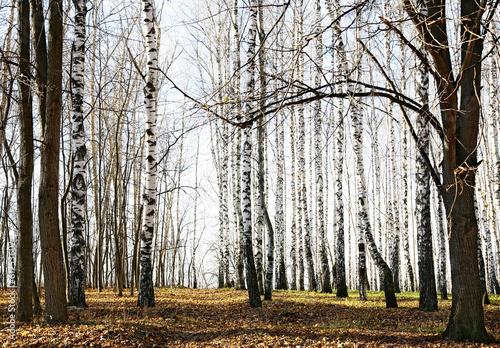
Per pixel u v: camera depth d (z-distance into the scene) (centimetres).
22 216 897
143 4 1206
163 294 1730
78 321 895
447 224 780
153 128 1214
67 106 1438
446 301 1460
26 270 890
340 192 1655
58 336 752
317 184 1845
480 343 719
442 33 738
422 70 1105
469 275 746
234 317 1105
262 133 1480
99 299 1423
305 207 2034
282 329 940
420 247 1182
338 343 798
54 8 869
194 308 1224
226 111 714
